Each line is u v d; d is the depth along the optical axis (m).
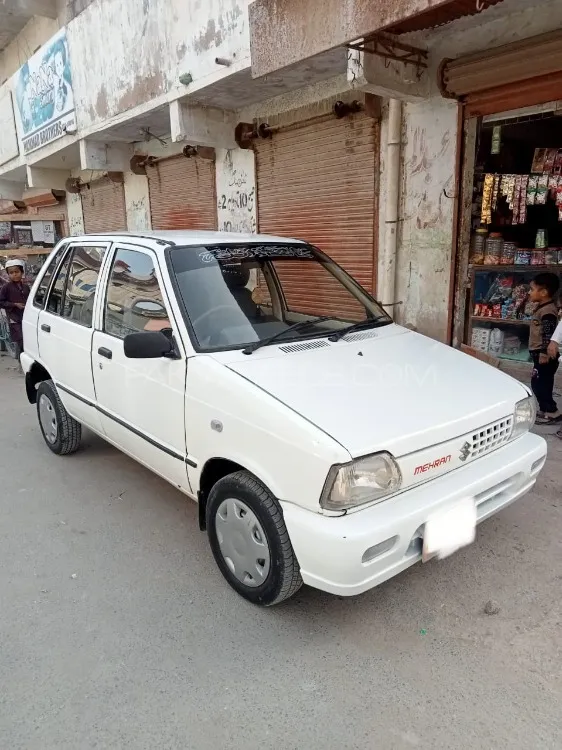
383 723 2.13
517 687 2.28
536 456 2.98
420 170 5.96
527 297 5.75
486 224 5.82
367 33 4.09
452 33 5.31
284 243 4.02
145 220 11.41
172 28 7.35
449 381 3.03
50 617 2.78
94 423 4.09
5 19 13.71
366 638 2.58
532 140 5.66
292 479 2.40
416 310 6.36
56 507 3.96
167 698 2.27
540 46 4.61
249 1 6.09
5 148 14.48
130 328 3.54
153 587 3.00
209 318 3.18
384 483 2.36
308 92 7.07
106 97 9.15
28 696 2.30
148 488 4.23
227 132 8.19
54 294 4.68
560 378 5.53
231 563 2.87
